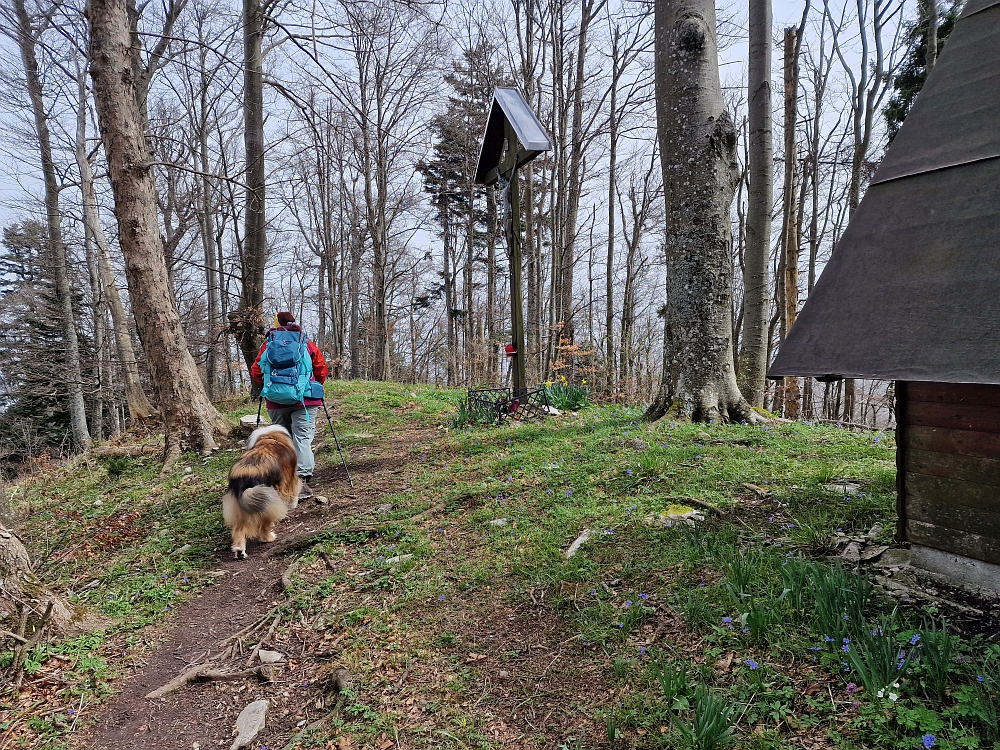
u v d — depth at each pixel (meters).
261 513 4.54
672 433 5.70
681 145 6.21
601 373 19.31
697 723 2.00
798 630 2.46
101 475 7.43
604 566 3.31
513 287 8.16
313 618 3.47
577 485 4.61
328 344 30.80
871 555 2.90
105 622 3.62
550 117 18.66
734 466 4.48
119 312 12.56
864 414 18.75
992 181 2.25
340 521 4.88
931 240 2.32
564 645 2.76
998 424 2.41
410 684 2.73
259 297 12.42
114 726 2.74
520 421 7.79
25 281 19.38
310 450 6.07
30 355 16.77
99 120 7.07
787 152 12.42
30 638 3.28
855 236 2.60
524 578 3.39
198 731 2.67
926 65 12.27
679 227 6.32
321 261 29.91
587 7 16.89
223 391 21.91
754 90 8.75
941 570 2.63
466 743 2.32
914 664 2.09
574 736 2.22
